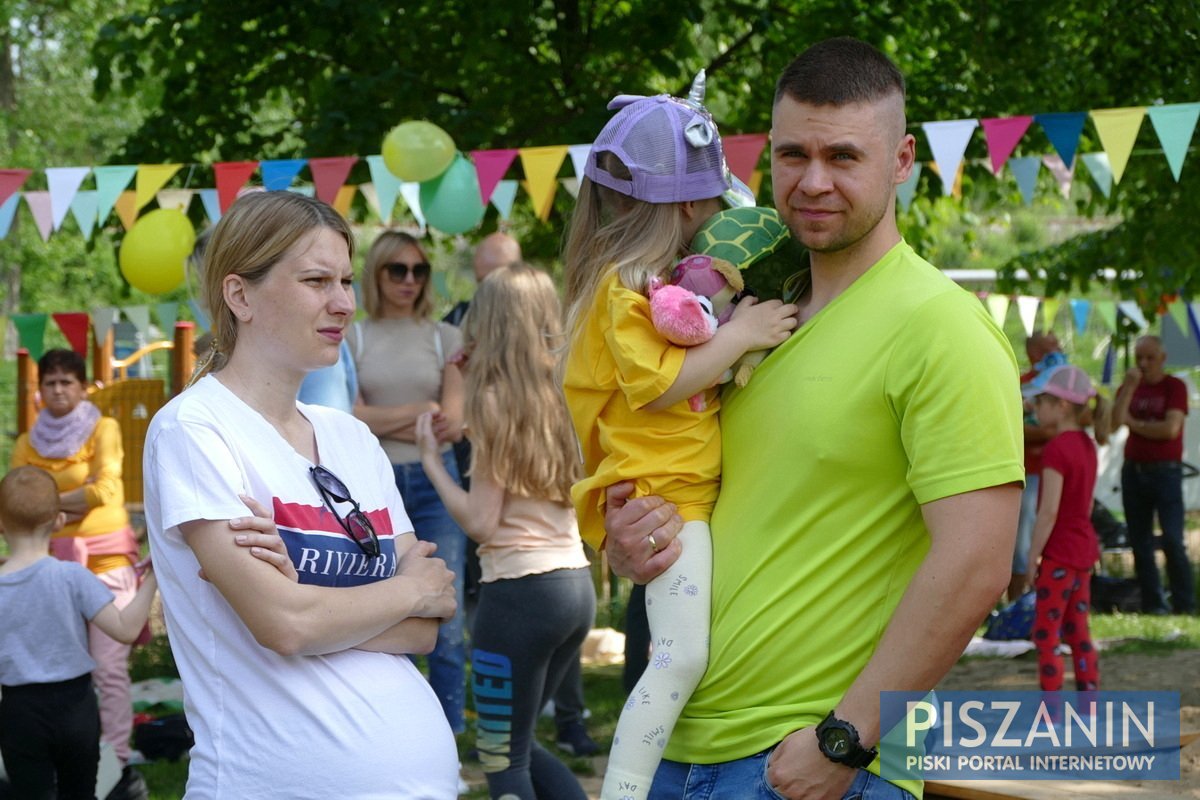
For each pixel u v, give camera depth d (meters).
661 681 2.71
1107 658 8.76
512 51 10.13
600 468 2.91
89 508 6.77
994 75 10.28
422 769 2.73
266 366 2.82
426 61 10.38
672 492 2.79
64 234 25.38
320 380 5.38
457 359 6.17
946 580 2.39
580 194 3.07
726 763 2.64
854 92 2.54
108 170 7.07
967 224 14.65
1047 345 10.58
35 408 11.16
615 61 10.73
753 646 2.61
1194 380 16.89
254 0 10.23
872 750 2.44
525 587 4.48
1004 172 10.84
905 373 2.49
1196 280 11.56
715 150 2.96
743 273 2.88
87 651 5.03
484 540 4.53
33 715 4.88
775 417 2.66
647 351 2.73
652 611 2.78
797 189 2.59
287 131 10.72
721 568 2.72
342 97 9.68
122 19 10.69
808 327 2.68
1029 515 10.30
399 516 3.04
